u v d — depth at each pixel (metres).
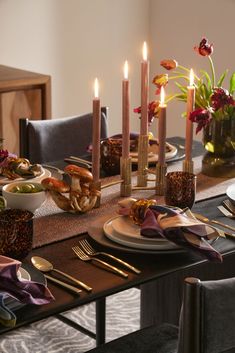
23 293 1.38
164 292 2.41
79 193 1.90
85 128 2.74
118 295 3.01
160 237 1.67
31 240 1.61
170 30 4.00
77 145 2.72
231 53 3.73
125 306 2.92
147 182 2.19
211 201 2.04
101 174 2.27
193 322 1.29
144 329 1.81
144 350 1.71
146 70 2.06
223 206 1.99
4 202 1.81
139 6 4.03
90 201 1.93
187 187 1.89
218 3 3.73
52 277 1.54
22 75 3.13
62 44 3.78
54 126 2.65
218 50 3.79
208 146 2.24
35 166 2.15
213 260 1.61
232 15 3.68
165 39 4.05
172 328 1.82
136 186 2.15
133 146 2.42
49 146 2.63
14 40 3.58
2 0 3.48
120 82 4.09
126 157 2.04
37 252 1.68
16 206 1.86
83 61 3.89
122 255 1.66
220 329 1.32
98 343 2.37
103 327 2.36
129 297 3.00
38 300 1.41
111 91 4.07
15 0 3.53
